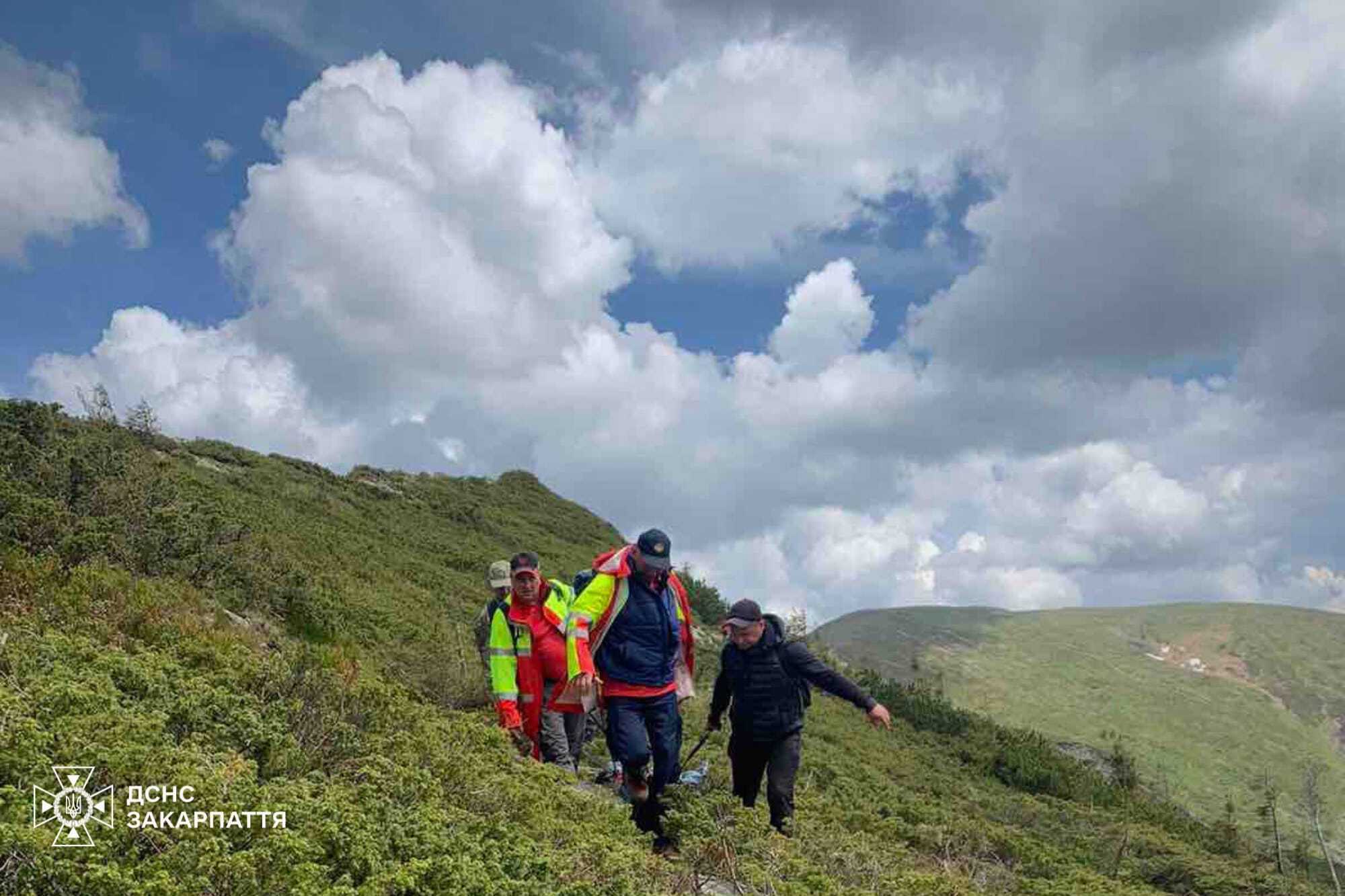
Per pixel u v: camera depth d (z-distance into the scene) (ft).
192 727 18.51
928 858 35.09
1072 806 77.10
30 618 24.56
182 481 58.80
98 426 65.41
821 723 82.38
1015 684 489.67
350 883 13.51
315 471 103.65
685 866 19.88
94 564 32.07
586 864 17.33
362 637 45.24
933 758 87.76
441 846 15.52
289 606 43.16
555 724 28.86
